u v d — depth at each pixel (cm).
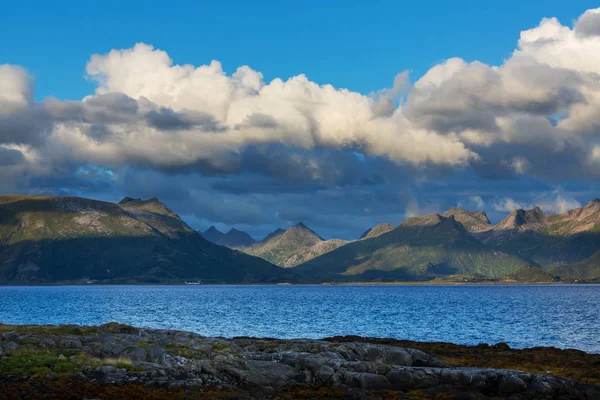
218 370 4203
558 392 3947
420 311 17562
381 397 3803
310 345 5312
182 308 19750
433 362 5006
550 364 5456
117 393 3603
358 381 4116
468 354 6125
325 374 4200
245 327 12006
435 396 3850
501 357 5897
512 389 3959
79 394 3538
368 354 5034
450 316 15138
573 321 13338
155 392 3691
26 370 3950
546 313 16238
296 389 4044
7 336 4800
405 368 4222
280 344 5600
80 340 4841
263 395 3831
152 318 14762
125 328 5591
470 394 3844
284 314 16225
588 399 3900
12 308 19900
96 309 19188
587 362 5538
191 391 3791
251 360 4472
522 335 10231
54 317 15238
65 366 4062
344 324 12688
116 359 4322
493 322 13125
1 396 3397
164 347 4828
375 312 17012
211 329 11606
